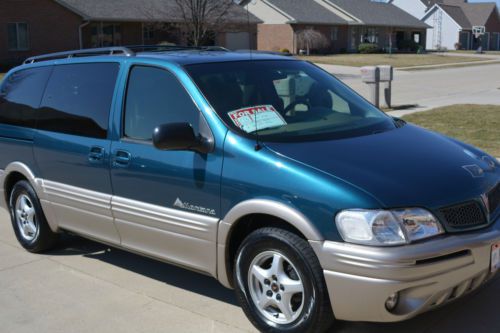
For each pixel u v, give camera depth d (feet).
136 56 15.60
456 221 11.48
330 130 13.85
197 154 13.37
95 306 14.92
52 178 17.34
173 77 14.48
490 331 12.68
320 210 11.32
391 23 195.31
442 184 11.75
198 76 14.28
